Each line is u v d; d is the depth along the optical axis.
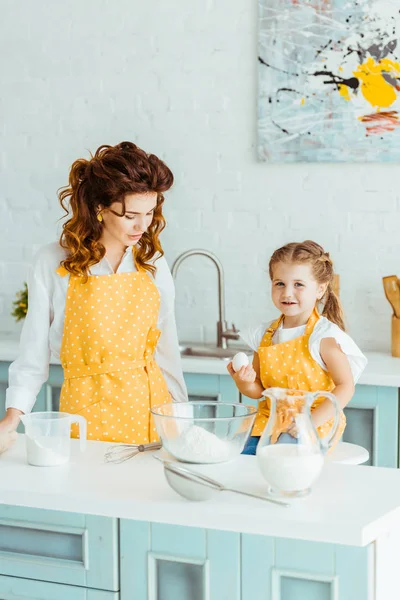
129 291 2.67
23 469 1.97
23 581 1.93
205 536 1.76
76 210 2.62
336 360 2.60
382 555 1.65
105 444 2.21
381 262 3.86
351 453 2.47
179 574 1.81
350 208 3.88
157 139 4.14
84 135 4.24
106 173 2.49
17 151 4.36
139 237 2.59
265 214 4.00
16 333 4.38
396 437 3.32
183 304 4.16
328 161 3.86
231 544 1.74
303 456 1.68
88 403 2.61
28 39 4.29
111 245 2.69
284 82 3.88
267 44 3.89
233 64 3.99
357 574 1.63
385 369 3.38
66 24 4.22
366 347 3.91
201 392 3.58
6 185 4.39
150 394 2.67
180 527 1.79
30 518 1.92
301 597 1.69
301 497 1.70
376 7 3.71
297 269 2.67
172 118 4.11
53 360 3.73
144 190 2.49
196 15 4.03
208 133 4.05
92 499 1.73
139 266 2.71
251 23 3.95
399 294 3.67
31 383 2.61
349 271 3.90
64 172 4.29
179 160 4.11
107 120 4.20
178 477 1.68
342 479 1.84
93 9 4.17
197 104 4.06
